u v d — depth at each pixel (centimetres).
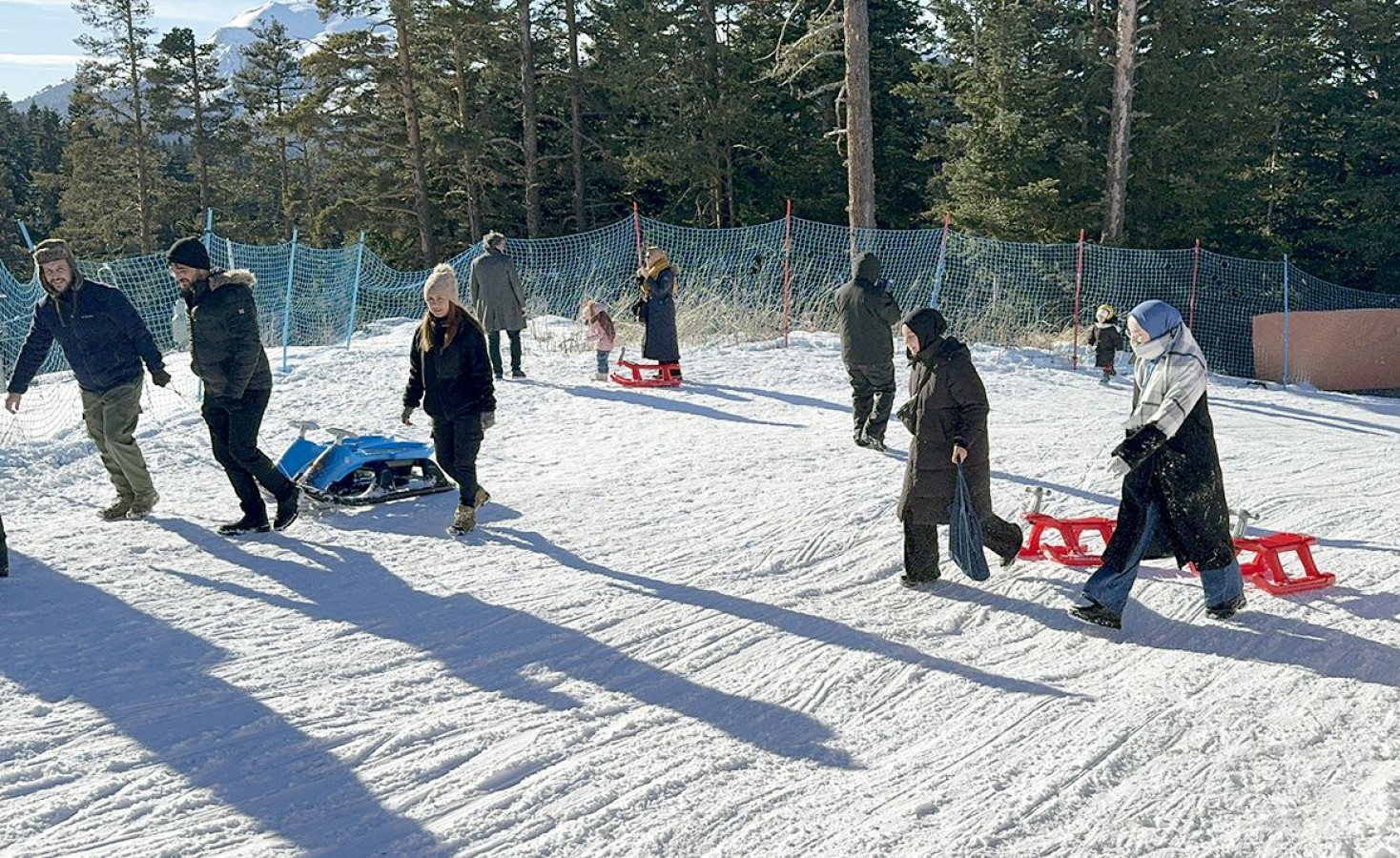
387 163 3881
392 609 605
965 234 2555
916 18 3238
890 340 1008
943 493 633
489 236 1362
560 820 398
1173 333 575
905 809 409
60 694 486
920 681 531
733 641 575
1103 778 434
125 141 5112
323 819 394
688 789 422
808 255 2833
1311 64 3136
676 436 1091
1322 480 978
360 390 1263
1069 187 2711
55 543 708
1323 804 414
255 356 709
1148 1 2592
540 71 3534
